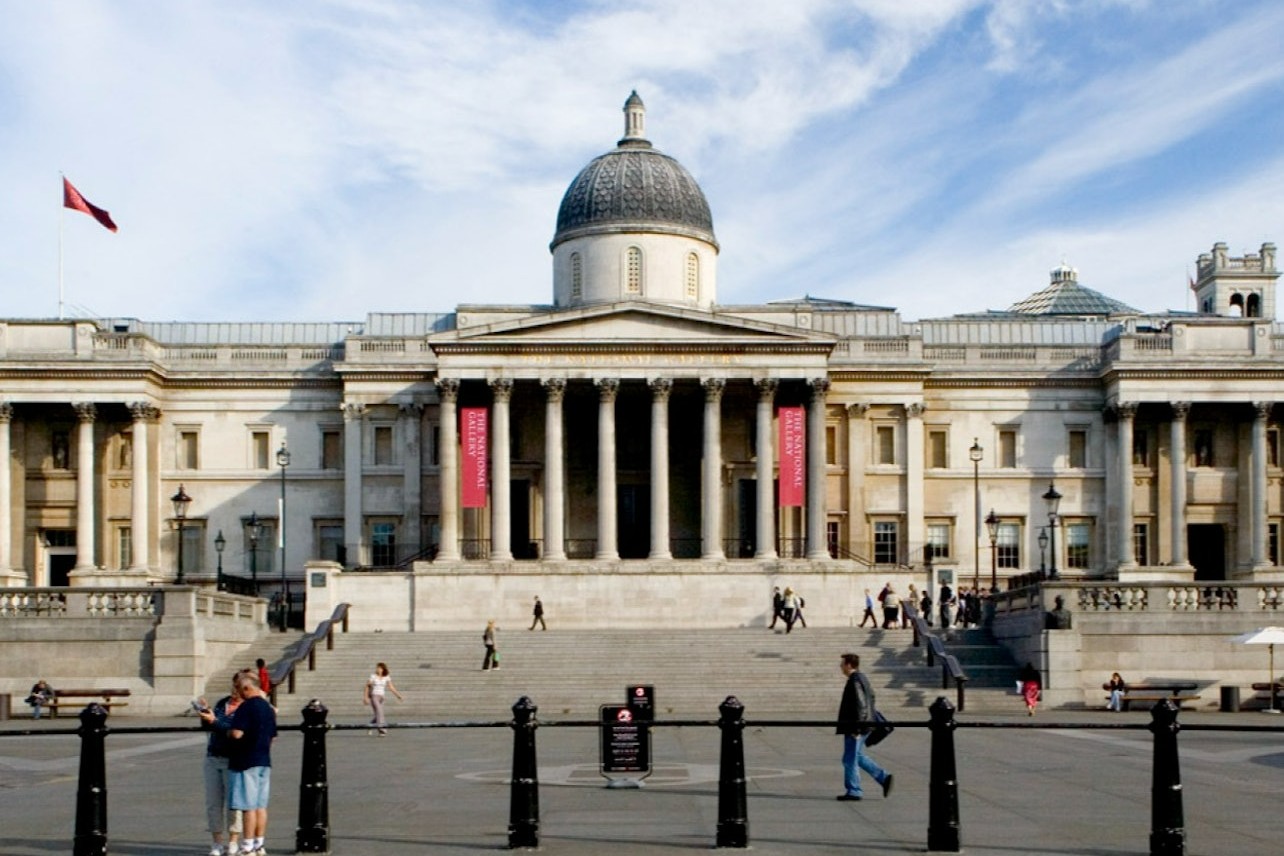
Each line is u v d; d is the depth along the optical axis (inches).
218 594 2810.0
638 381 3619.6
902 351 3885.3
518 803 1010.1
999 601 2915.8
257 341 4229.8
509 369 3612.2
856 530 3838.6
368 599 3422.7
